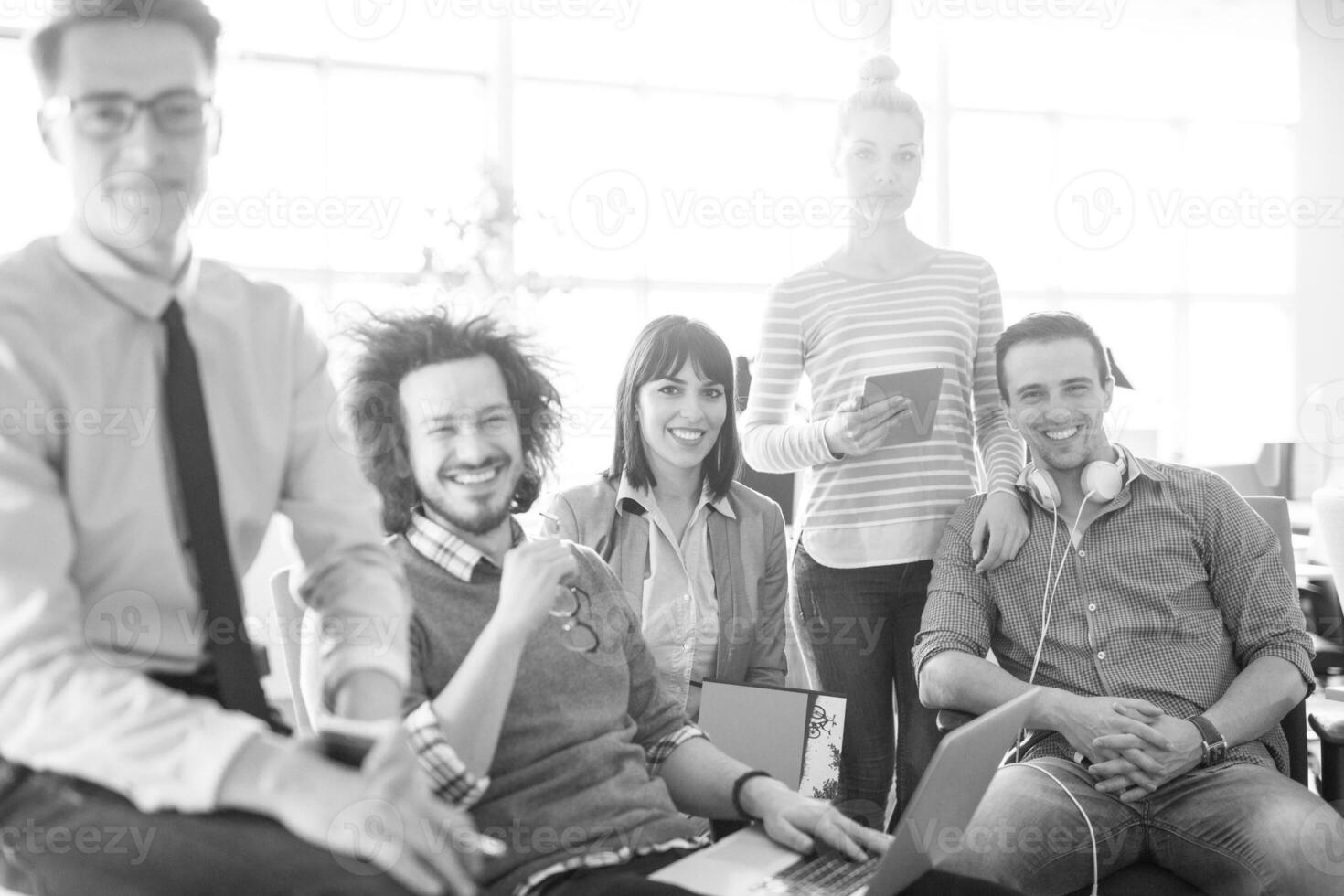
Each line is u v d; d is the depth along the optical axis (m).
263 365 1.28
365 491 1.36
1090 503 2.24
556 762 1.55
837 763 2.00
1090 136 5.53
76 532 1.13
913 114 2.50
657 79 4.66
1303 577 3.59
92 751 1.01
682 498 2.28
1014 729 1.67
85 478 1.13
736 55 4.72
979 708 2.11
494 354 1.68
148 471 1.16
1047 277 5.51
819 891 1.43
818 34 4.76
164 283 1.18
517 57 4.51
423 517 1.63
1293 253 5.97
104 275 1.16
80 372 1.14
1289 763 2.15
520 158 4.50
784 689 2.04
